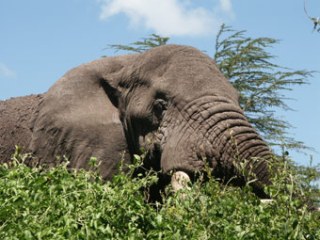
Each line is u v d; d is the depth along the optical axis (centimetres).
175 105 1379
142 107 1429
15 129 1639
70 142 1521
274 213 935
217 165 1295
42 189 998
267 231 907
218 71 1427
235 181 1260
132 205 940
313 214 949
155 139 1398
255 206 945
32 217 927
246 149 1275
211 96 1365
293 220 905
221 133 1309
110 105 1523
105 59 1562
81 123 1522
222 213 939
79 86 1555
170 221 925
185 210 936
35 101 1684
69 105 1548
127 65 1516
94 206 945
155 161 1405
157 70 1445
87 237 888
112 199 937
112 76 1528
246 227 915
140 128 1434
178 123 1360
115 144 1487
